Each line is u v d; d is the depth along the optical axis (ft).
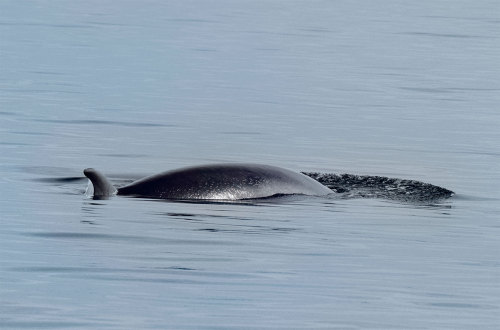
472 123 349.00
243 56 524.52
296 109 367.86
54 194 209.67
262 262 159.74
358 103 386.93
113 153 272.10
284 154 281.13
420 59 537.65
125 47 539.29
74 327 125.80
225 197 205.67
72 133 300.61
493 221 198.08
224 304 137.39
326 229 184.34
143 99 379.14
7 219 184.34
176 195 205.26
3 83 398.42
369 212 201.05
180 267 155.12
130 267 154.10
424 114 365.81
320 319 132.36
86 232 175.42
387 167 266.36
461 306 140.05
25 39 552.41
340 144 299.58
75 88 396.57
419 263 162.91
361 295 143.74
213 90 409.90
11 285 142.61
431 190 227.81
